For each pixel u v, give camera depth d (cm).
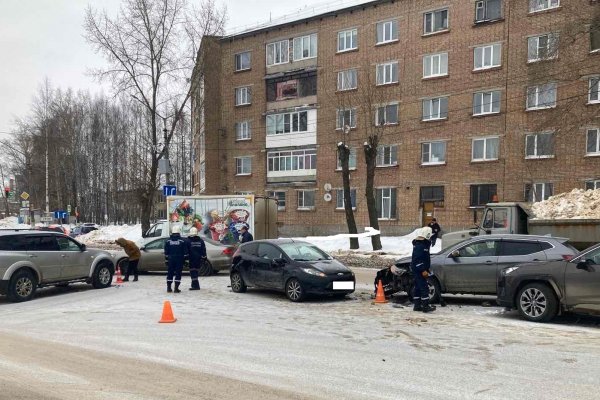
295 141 3853
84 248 1360
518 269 917
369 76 3259
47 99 5859
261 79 4022
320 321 903
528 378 555
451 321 899
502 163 2978
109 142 6619
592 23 2072
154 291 1338
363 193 3466
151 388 530
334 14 3650
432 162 3231
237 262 1314
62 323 902
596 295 826
